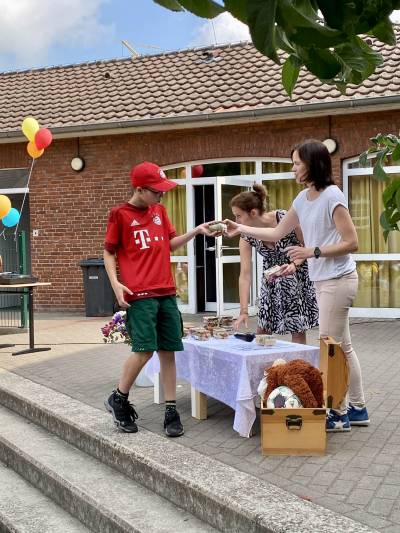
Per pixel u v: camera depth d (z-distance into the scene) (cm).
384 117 1182
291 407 434
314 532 309
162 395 591
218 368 504
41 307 1480
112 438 478
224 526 357
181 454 439
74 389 654
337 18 90
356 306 1250
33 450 516
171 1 94
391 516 331
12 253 1531
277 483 383
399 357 799
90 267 1336
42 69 1731
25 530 413
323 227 461
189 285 1349
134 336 479
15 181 1523
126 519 380
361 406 494
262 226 554
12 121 1483
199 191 1355
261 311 559
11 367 790
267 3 84
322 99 1191
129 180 1391
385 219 200
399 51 1271
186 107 1323
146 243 488
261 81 1351
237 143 1292
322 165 459
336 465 411
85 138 1423
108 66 1648
